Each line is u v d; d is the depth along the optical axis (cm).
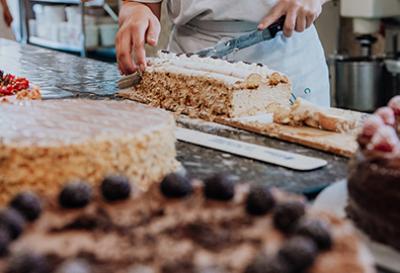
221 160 127
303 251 66
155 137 108
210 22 203
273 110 166
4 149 99
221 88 160
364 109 309
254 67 171
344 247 72
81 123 114
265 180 115
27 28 457
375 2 294
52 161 99
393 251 87
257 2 196
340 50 347
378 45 329
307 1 192
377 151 93
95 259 70
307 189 111
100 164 101
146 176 107
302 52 209
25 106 132
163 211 81
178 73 172
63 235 75
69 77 221
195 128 153
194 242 73
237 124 154
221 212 81
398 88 300
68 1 412
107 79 216
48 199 83
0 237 69
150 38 187
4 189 100
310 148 137
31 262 65
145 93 186
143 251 71
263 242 73
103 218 79
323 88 217
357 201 92
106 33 406
